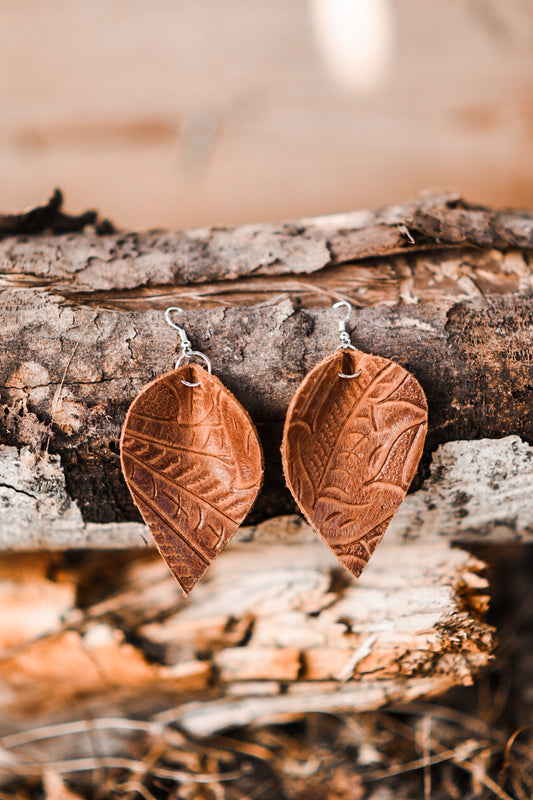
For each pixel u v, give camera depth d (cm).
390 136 70
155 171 70
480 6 71
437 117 70
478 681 45
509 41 70
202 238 42
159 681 43
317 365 37
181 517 38
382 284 40
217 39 71
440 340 38
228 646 43
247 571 42
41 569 43
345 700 44
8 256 41
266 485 39
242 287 40
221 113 71
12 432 38
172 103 71
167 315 38
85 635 43
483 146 70
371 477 38
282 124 71
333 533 38
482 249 41
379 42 71
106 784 44
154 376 38
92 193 70
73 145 71
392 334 39
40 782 44
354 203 69
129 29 72
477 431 39
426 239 41
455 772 43
